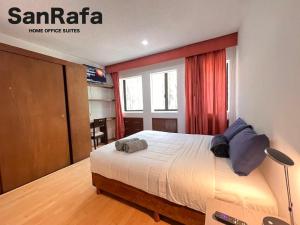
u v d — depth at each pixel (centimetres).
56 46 326
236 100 321
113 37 295
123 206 178
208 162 159
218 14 235
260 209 111
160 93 445
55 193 205
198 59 346
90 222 156
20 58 226
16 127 223
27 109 235
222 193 121
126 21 243
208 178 131
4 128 211
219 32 292
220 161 165
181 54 353
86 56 399
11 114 217
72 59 390
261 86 158
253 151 133
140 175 158
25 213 170
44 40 295
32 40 293
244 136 157
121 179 171
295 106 91
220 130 337
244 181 128
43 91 256
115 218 161
